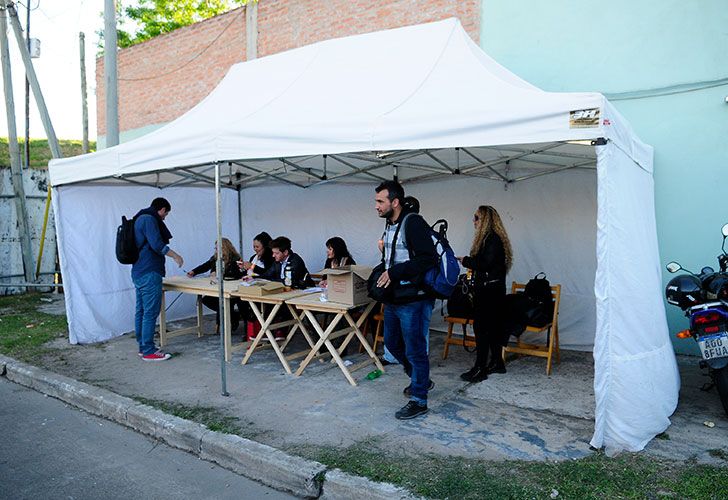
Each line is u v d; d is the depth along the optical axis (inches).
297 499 130.3
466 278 214.8
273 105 192.5
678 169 219.9
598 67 236.2
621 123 142.9
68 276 257.4
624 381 138.1
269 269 256.1
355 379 202.5
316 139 154.3
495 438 149.1
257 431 155.9
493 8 263.4
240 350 245.3
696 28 213.6
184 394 188.4
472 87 155.9
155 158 190.9
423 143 139.7
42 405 193.9
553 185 241.6
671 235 222.2
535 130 127.6
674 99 219.1
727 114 209.2
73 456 152.5
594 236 232.7
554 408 171.3
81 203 262.4
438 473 129.0
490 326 196.9
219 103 227.0
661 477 125.4
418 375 164.4
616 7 230.2
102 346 256.1
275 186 331.6
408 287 158.4
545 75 250.2
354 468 132.0
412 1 291.6
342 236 311.4
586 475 126.0
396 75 185.0
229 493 132.6
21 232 410.0
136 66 451.2
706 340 155.9
